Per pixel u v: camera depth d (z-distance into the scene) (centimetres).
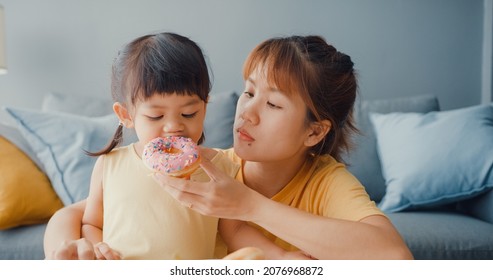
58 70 263
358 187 94
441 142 185
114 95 96
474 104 275
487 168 174
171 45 89
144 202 91
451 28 272
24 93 263
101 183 98
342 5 269
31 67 263
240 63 268
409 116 204
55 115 189
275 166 99
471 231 163
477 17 272
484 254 158
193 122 91
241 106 92
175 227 89
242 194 83
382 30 270
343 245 79
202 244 91
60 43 263
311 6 268
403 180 184
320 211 98
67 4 262
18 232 162
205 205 83
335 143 102
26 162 175
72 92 264
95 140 185
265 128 89
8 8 261
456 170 178
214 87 268
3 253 155
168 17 266
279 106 88
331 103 95
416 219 173
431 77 273
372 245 80
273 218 82
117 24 264
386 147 200
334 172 98
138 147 98
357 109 223
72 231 92
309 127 94
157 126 90
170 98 87
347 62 100
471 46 273
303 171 103
